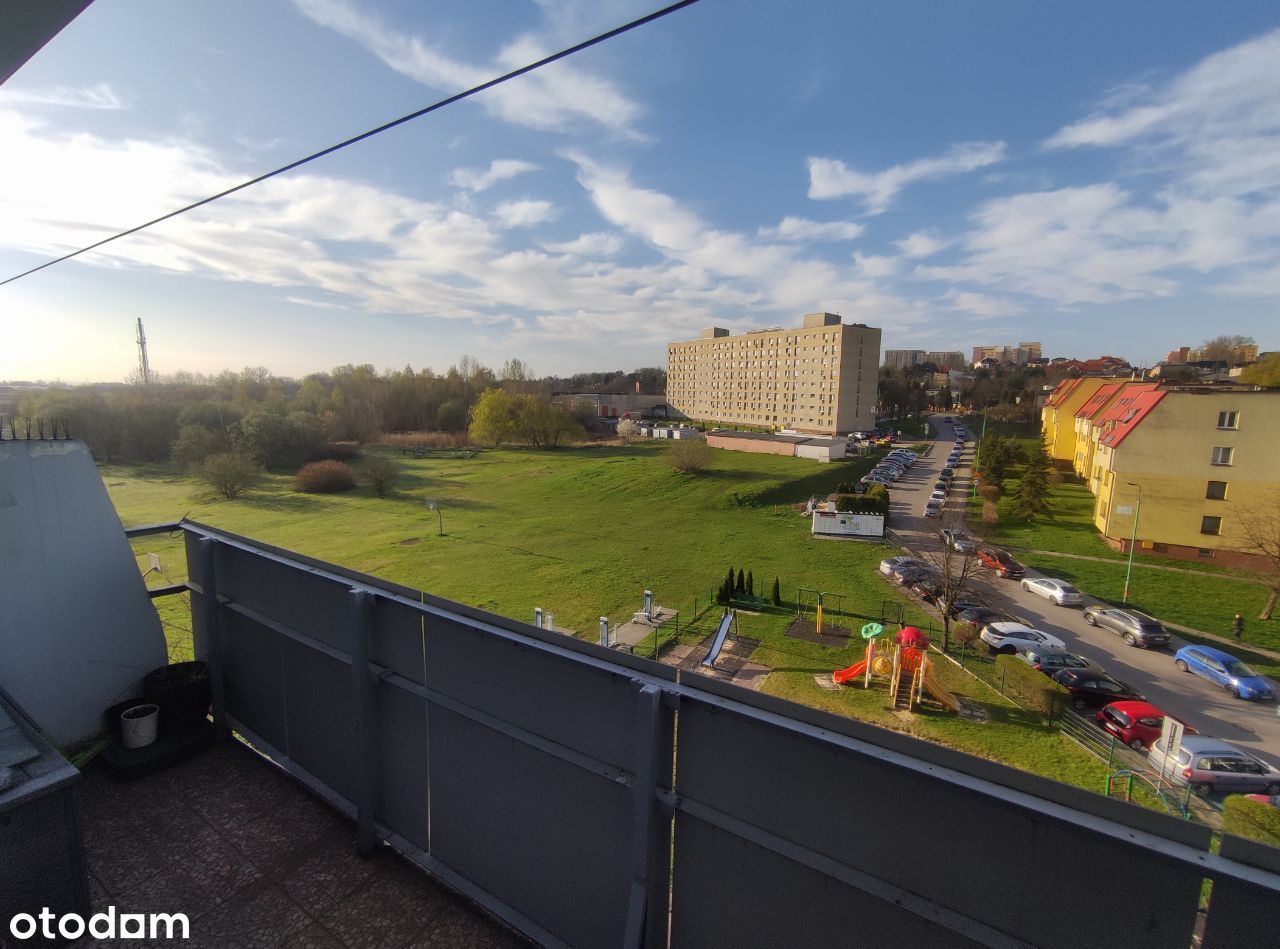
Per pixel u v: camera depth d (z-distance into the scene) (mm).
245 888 2840
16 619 3656
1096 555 25578
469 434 68438
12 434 3812
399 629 2805
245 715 3969
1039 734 12531
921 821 1569
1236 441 23688
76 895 2553
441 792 2775
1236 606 20234
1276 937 1162
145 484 43219
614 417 105500
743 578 21391
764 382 82750
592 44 2025
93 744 3852
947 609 17062
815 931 1788
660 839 2057
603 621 16266
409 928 2619
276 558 3500
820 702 13922
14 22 1659
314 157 2818
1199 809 9977
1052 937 1422
